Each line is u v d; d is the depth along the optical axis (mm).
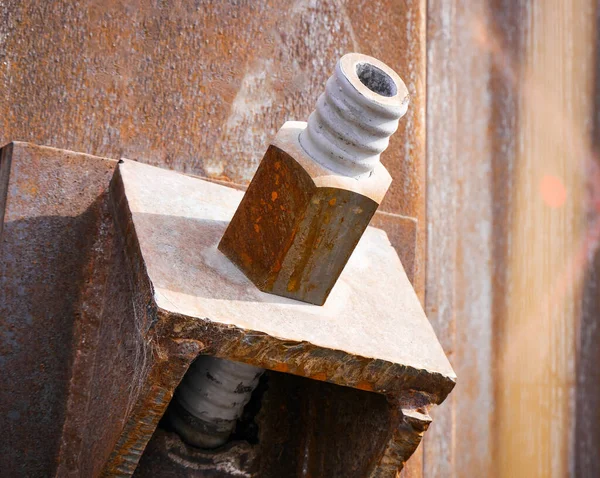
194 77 1282
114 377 1125
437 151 1540
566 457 1610
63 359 1185
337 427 1218
